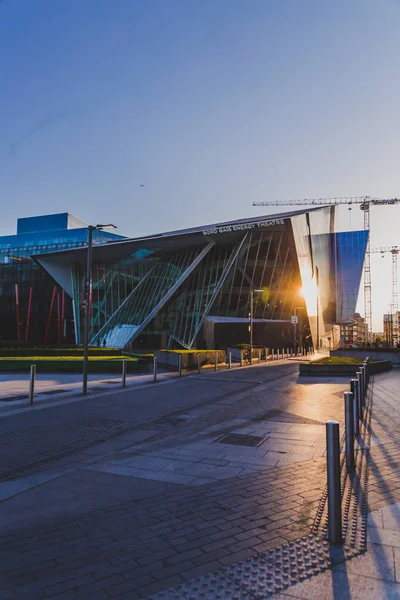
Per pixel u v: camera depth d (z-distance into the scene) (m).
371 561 3.68
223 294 52.88
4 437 9.20
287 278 58.97
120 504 5.22
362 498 5.22
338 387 17.95
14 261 83.94
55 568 3.66
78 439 9.03
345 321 95.44
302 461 7.09
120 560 3.78
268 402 13.90
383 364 26.41
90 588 3.34
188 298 55.44
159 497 5.45
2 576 3.54
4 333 81.50
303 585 3.32
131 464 7.09
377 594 3.18
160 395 15.78
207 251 55.16
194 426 10.26
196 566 3.65
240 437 8.94
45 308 80.25
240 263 53.41
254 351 40.50
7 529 4.53
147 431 9.79
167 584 3.38
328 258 94.94
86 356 16.17
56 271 67.62
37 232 92.25
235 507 5.04
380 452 7.45
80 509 5.08
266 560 3.73
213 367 30.75
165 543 4.10
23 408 12.85
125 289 62.88
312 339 67.31
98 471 6.71
